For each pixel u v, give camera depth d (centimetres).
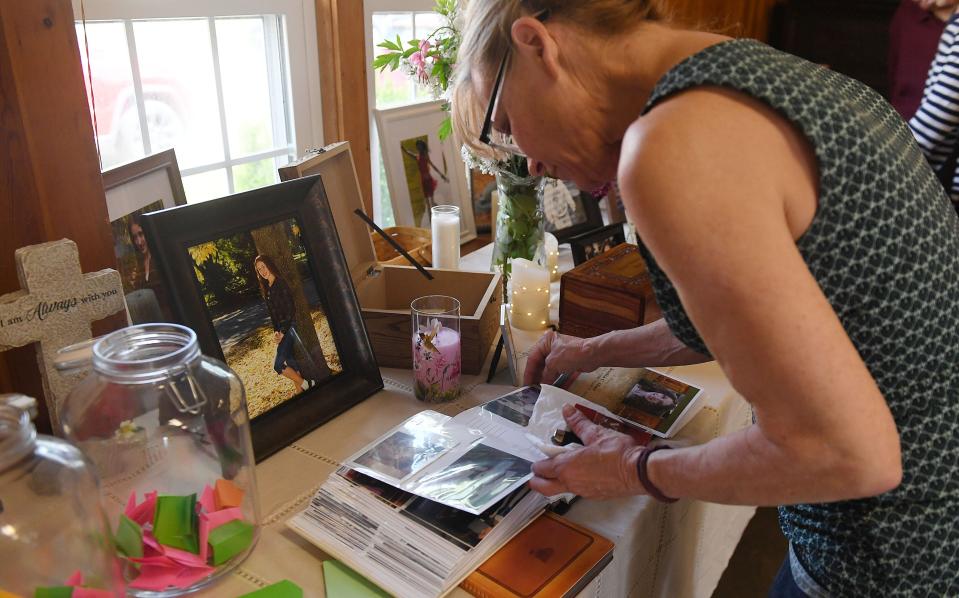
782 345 57
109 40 137
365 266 150
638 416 116
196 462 87
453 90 92
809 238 65
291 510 97
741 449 66
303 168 131
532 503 94
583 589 87
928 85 198
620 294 138
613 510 100
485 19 80
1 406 69
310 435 113
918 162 72
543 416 112
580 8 74
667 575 118
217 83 160
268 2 163
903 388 71
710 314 60
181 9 146
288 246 115
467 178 214
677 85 65
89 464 73
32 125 96
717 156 60
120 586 75
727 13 342
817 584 83
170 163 126
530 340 148
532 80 77
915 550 75
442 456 100
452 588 84
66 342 98
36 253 93
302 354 115
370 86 194
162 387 82
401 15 202
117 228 113
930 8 236
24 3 92
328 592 84
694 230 59
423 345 119
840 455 59
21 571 69
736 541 160
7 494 67
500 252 163
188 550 83
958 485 73
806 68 69
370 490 95
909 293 67
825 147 63
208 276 103
